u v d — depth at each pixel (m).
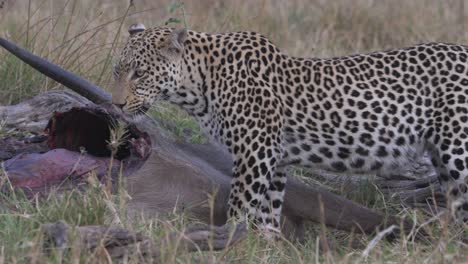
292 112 10.69
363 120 10.64
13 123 11.64
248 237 9.44
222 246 8.81
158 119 12.07
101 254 8.10
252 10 18.38
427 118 10.68
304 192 11.12
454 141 10.55
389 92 10.66
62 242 8.20
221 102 10.56
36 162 10.20
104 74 13.68
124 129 10.24
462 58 10.77
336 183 12.54
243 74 10.55
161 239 8.59
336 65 10.80
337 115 10.64
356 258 9.26
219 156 11.74
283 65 10.75
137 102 10.45
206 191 10.79
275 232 10.59
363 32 18.14
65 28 15.17
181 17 16.33
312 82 10.70
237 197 10.59
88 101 11.98
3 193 9.99
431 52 10.84
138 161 10.41
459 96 10.56
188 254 8.53
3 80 13.27
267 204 11.06
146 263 8.36
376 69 10.76
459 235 10.16
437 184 12.21
